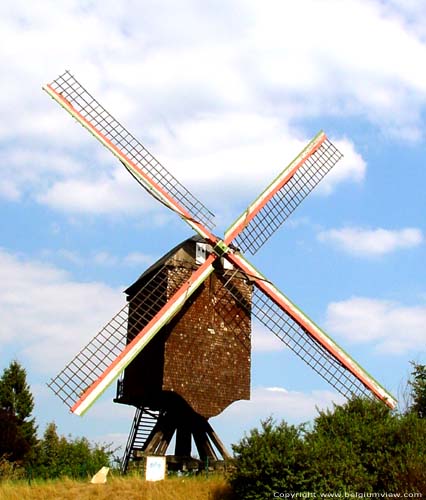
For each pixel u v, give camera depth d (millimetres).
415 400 32469
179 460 30359
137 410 32375
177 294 28906
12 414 46594
